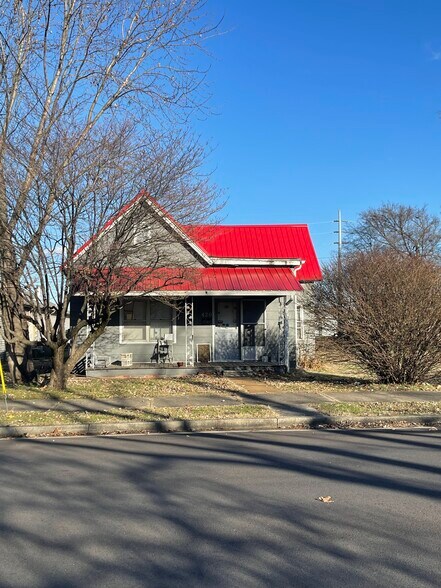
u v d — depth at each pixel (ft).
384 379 50.57
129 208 40.34
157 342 62.34
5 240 38.40
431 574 13.07
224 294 57.36
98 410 36.81
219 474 22.26
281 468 23.22
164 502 18.62
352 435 31.35
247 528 16.16
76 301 59.72
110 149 38.17
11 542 15.17
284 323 61.36
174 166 41.55
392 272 47.96
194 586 12.55
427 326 47.24
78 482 21.16
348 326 48.49
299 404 39.45
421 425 35.04
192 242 46.42
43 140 37.52
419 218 163.84
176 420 33.55
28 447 28.22
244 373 59.67
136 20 43.11
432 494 19.42
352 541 15.14
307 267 72.33
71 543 15.10
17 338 46.98
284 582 12.70
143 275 42.29
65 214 38.06
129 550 14.61
